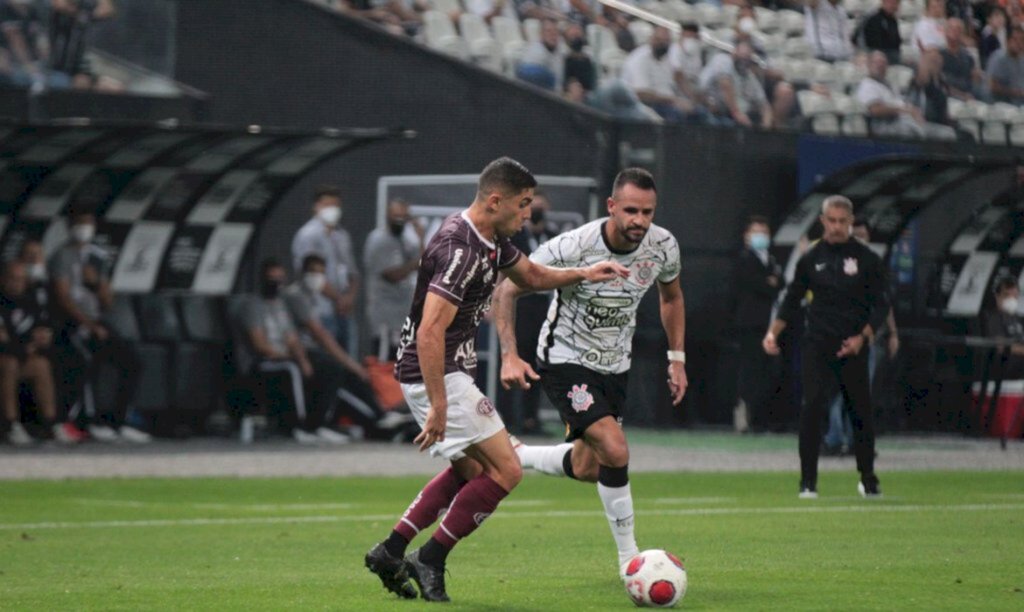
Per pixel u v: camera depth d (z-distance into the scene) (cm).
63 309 5688
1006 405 6994
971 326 7075
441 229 2233
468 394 2239
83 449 5500
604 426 2558
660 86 7356
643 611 2180
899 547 3033
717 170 6994
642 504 4016
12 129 5259
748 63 7656
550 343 2675
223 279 6112
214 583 2478
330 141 5825
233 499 4106
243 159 5819
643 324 6950
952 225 7262
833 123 7825
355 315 6831
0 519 3562
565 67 7181
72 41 6862
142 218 5888
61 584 2470
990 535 3269
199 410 6062
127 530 3353
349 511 3816
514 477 2247
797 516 3697
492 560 2825
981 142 7569
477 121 6931
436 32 7362
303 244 6119
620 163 6919
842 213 4084
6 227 5656
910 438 6975
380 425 6119
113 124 5209
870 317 4147
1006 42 8350
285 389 6012
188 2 6912
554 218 6209
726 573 2609
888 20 8019
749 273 6688
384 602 2248
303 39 6925
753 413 6769
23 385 5734
